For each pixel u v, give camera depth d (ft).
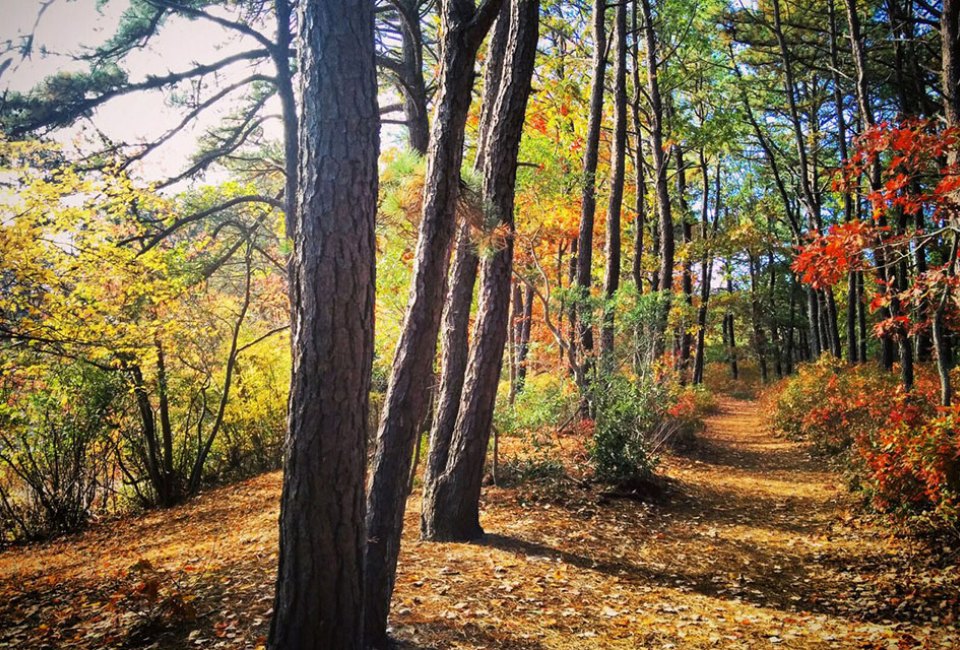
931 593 18.10
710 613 17.74
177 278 37.22
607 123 72.59
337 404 10.43
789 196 90.58
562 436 39.42
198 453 48.21
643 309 40.29
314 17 10.64
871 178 38.63
